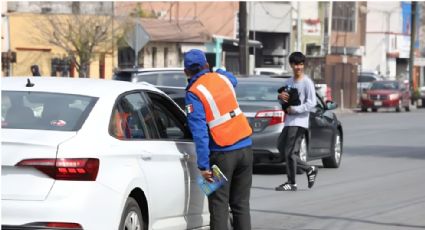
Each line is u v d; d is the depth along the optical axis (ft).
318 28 367.66
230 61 310.86
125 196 43.11
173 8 316.19
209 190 48.83
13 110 44.60
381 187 87.10
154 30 280.92
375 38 447.01
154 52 277.03
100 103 45.11
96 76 254.06
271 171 101.40
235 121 49.65
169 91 127.24
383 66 446.19
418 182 91.56
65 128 43.01
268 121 93.66
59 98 45.44
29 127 43.19
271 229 62.90
